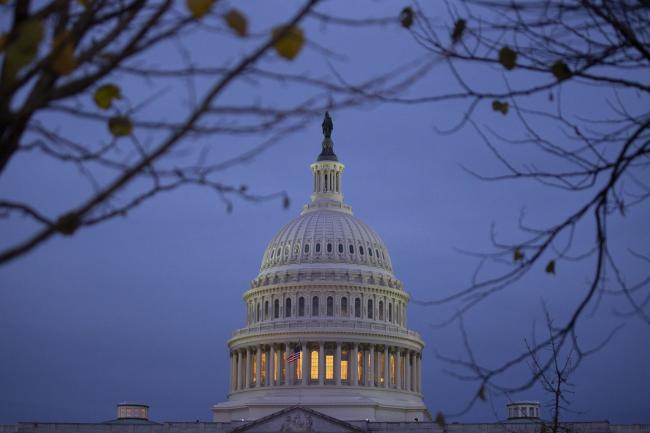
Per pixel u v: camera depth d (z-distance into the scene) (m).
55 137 16.20
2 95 14.10
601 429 186.25
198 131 14.88
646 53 19.70
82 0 15.51
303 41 15.01
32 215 15.18
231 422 197.62
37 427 194.38
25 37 13.99
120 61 14.93
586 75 20.02
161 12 14.95
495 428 190.75
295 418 193.25
